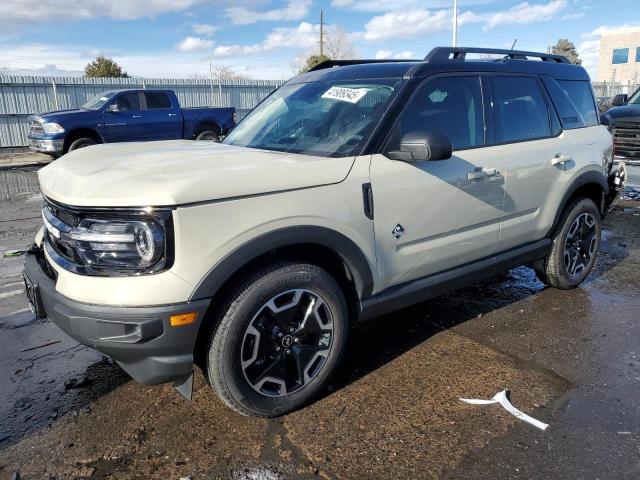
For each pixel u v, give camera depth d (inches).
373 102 125.3
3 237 263.9
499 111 143.9
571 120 168.6
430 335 146.9
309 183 103.3
